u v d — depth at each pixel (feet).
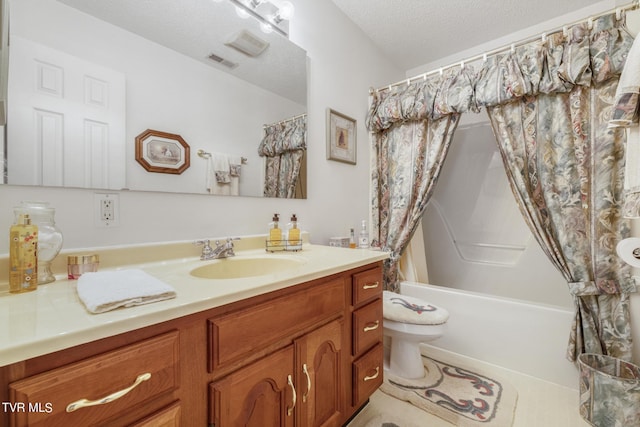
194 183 3.94
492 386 5.03
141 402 1.79
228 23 4.33
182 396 2.01
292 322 2.83
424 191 6.58
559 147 5.01
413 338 5.03
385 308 5.18
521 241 7.65
